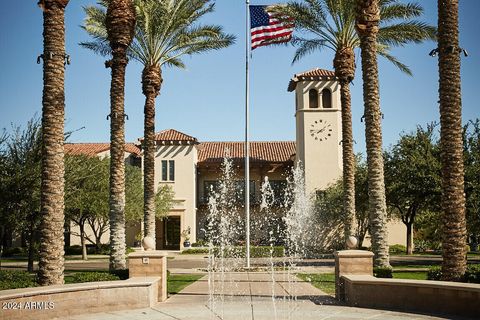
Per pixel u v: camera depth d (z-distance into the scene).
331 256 37.81
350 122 23.67
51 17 14.40
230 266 27.48
